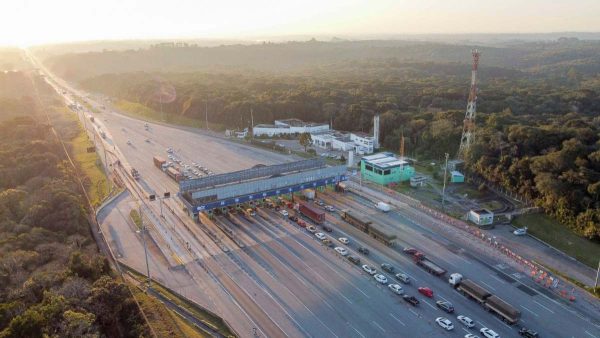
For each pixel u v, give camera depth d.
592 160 122.31
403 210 121.19
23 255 78.50
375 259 93.75
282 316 73.94
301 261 92.50
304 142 186.88
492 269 90.12
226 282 84.12
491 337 67.88
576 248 99.12
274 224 111.44
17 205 104.06
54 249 83.75
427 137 179.38
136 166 164.00
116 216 116.31
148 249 97.62
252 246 99.12
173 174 147.62
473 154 147.50
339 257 94.38
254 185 117.75
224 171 157.25
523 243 102.94
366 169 149.12
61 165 139.88
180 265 90.44
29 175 128.25
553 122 180.88
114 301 67.38
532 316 74.56
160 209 120.62
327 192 135.50
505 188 135.25
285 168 131.88
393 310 76.06
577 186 113.19
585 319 73.88
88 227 103.38
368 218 114.69
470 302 78.62
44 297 64.38
